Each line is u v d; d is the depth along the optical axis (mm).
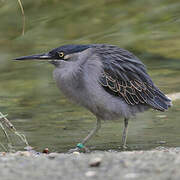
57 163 8227
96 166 7875
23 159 8734
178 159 8062
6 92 16766
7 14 22312
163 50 19406
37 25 21859
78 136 12664
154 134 12617
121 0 23781
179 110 14320
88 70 12172
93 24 21875
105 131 13109
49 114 14531
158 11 22719
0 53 20000
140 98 12750
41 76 18219
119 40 20516
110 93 12398
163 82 16625
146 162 7945
